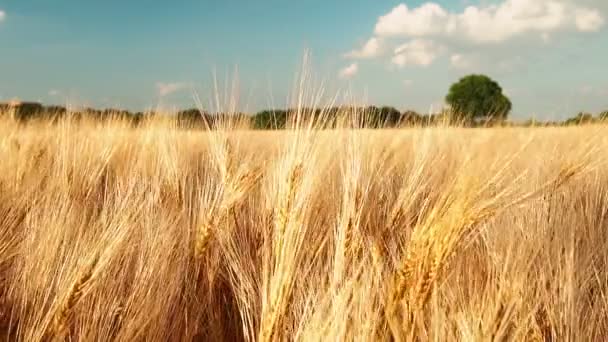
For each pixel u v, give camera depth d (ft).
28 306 8.60
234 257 10.03
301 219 7.10
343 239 7.53
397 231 9.41
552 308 7.46
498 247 8.90
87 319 7.73
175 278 9.25
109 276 8.20
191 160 18.06
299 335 7.02
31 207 12.27
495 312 6.70
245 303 8.71
